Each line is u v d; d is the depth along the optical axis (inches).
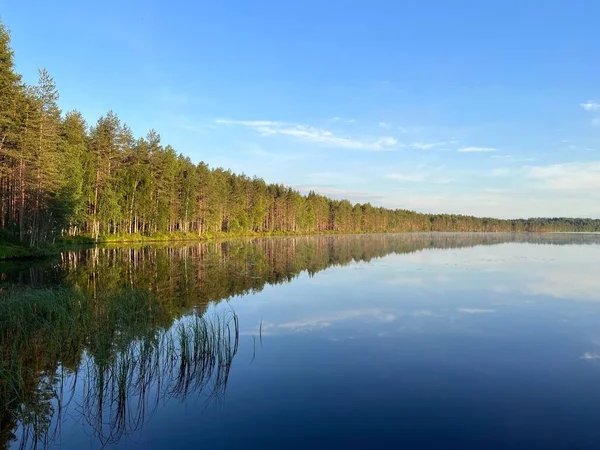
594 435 271.0
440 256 1665.8
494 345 461.4
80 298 606.9
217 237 3206.2
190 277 983.6
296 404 314.7
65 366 383.6
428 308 656.4
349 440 263.7
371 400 320.5
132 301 590.9
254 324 550.9
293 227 4628.4
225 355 422.0
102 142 2169.0
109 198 2186.3
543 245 2657.5
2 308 498.3
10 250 1268.5
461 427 280.5
